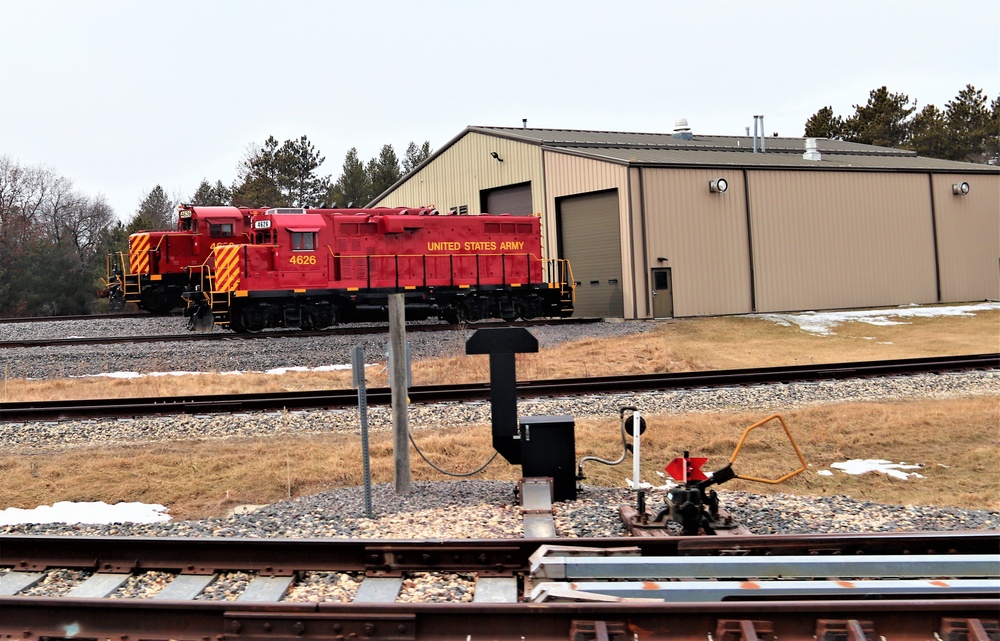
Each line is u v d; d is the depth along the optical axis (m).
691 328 28.00
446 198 39.78
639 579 6.62
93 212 82.06
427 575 7.04
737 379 17.27
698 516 7.91
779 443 13.25
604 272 31.64
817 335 27.50
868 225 36.66
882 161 40.47
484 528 8.37
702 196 32.03
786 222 34.22
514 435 9.99
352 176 89.38
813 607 5.61
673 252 31.11
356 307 26.19
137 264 30.27
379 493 10.08
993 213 41.19
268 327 26.66
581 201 32.62
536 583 6.66
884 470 12.10
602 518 8.72
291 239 25.47
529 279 29.17
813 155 38.69
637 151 34.88
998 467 12.16
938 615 5.63
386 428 13.86
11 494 10.53
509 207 36.50
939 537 7.21
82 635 5.93
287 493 10.91
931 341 26.09
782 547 7.24
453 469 11.78
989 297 40.72
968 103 77.62
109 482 11.02
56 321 28.39
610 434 13.21
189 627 5.92
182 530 8.61
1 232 67.25
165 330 25.75
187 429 13.65
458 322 28.33
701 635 5.63
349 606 5.80
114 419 14.29
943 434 13.50
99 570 7.27
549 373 19.98
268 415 14.37
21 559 7.38
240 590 6.85
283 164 77.56
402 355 10.05
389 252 26.88
